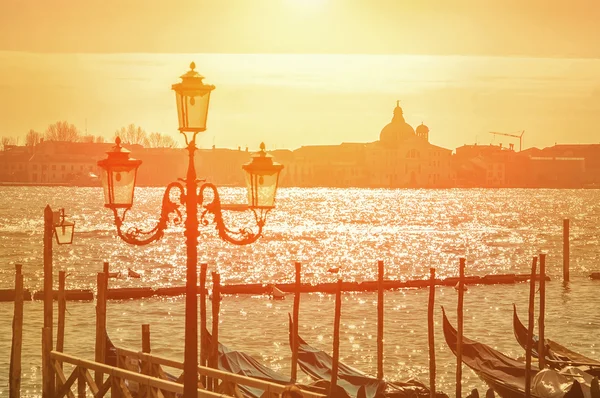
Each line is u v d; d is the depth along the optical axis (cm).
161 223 3400
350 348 10856
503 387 7756
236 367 7494
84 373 5147
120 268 19188
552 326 12575
